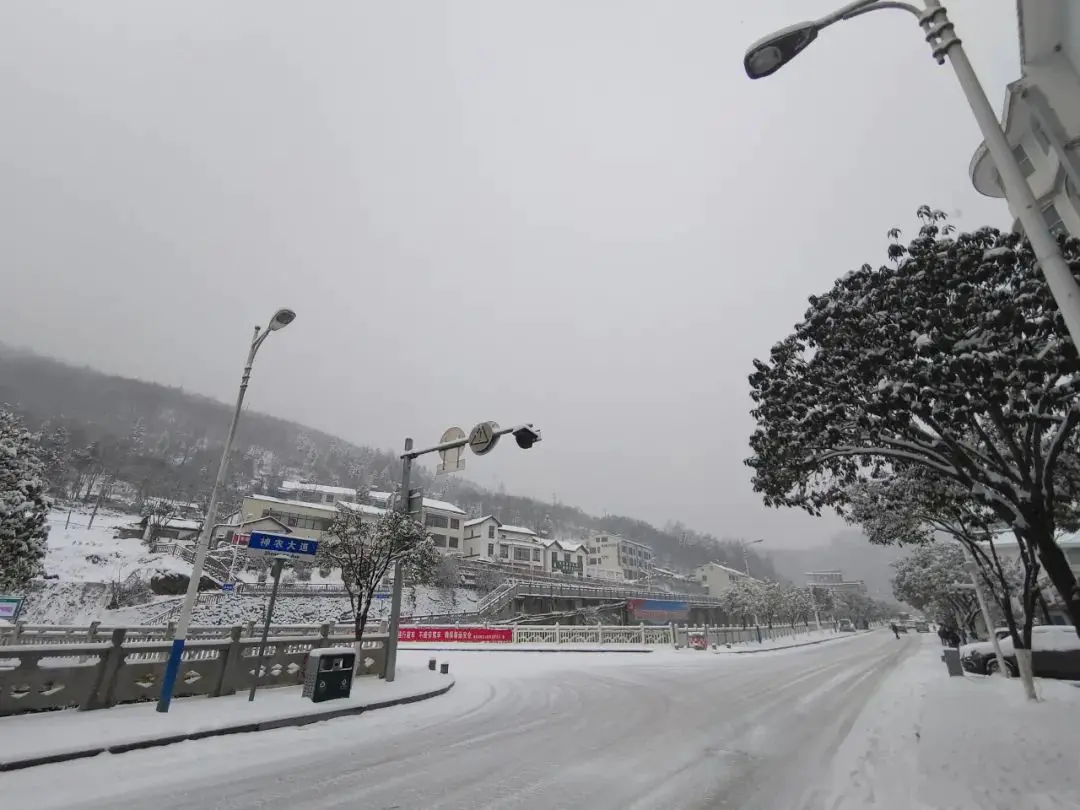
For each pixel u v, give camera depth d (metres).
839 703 11.95
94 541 44.94
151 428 134.50
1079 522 11.41
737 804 5.36
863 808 5.03
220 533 50.50
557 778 6.25
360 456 134.38
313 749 7.43
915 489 10.73
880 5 5.18
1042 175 10.51
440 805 5.34
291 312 11.85
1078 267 5.73
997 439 9.68
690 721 9.83
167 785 5.73
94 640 16.22
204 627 17.38
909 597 39.69
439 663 20.95
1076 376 6.12
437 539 68.69
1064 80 8.67
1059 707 9.12
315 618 35.53
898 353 6.67
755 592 57.88
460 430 14.35
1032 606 10.58
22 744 6.33
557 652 27.30
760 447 8.73
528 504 136.00
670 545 151.12
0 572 14.44
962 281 6.24
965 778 5.61
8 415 15.98
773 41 5.53
